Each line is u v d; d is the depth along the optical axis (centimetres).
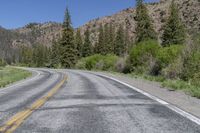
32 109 1070
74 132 729
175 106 1109
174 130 742
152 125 798
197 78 1902
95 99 1311
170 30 5100
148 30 5350
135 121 848
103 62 5606
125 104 1159
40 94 1569
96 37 16175
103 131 736
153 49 3528
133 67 3734
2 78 3066
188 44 2252
